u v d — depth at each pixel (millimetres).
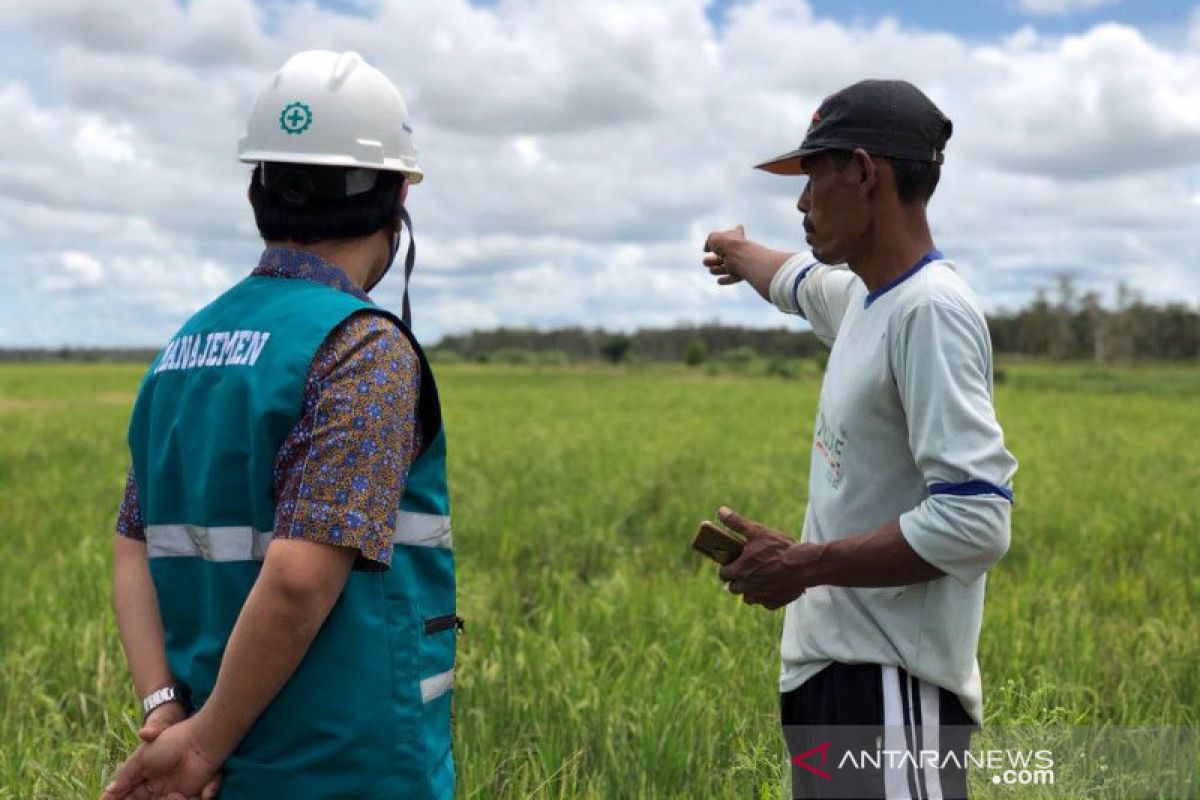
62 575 6668
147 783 1676
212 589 1688
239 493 1658
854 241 2062
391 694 1689
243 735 1636
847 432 2062
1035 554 7414
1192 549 7578
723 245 2855
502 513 8930
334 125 1768
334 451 1595
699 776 3424
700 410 28281
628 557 7676
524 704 4059
